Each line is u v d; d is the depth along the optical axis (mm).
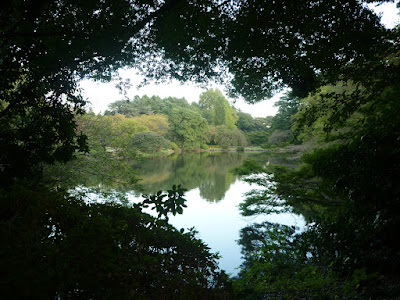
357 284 2568
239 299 3447
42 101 3182
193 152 51250
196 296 1945
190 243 2375
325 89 9359
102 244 1295
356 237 3145
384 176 2816
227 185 16938
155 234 2146
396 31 3402
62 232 1569
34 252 1114
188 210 11227
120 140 9102
